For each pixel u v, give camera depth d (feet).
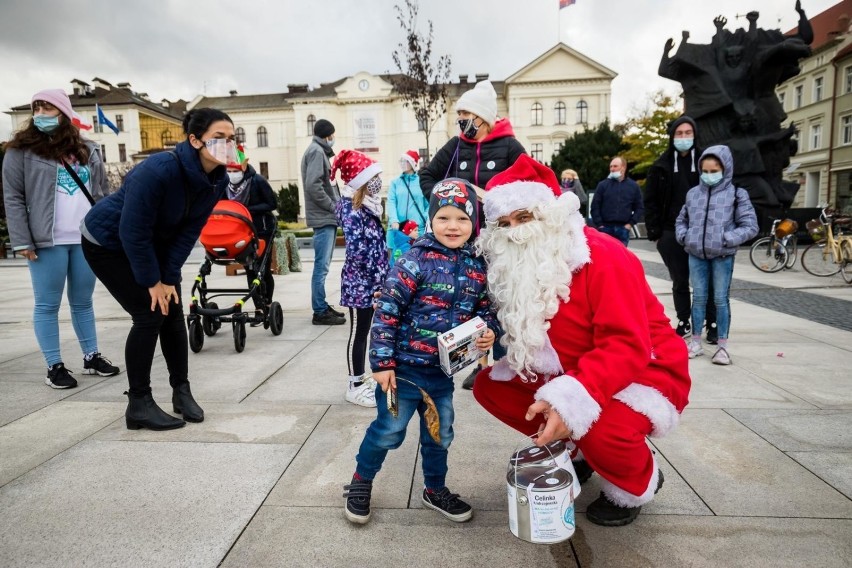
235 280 33.96
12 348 16.70
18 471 8.47
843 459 8.67
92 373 13.67
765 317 20.04
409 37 76.33
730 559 6.24
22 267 50.31
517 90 155.12
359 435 9.81
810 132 117.39
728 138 40.86
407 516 7.27
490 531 6.91
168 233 9.89
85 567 6.20
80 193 12.70
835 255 31.68
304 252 65.05
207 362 14.82
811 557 6.25
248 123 174.09
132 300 9.73
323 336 17.98
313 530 6.93
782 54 38.58
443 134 158.40
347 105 161.99
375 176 11.22
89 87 180.65
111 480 8.18
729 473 8.27
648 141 112.98
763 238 37.50
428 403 6.76
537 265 6.48
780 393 11.76
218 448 9.29
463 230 6.81
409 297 6.87
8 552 6.46
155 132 176.04
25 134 11.82
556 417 5.93
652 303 7.18
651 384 6.77
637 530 6.86
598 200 23.53
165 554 6.43
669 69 42.27
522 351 6.65
